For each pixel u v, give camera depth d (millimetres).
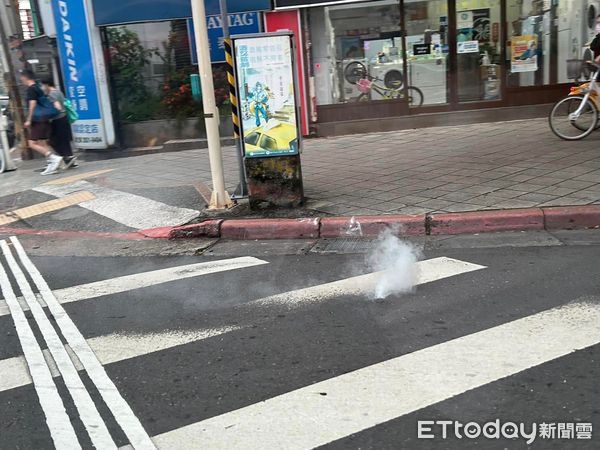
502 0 12586
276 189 7730
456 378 3658
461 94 12938
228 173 10258
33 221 8719
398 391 3566
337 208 7539
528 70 12797
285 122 7562
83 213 8773
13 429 3461
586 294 4742
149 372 4039
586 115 9953
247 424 3344
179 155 12633
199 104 13273
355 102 13039
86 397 3766
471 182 8086
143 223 8023
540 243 6102
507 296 4836
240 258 6508
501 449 3004
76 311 5270
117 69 13125
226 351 4273
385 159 10172
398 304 4867
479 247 6156
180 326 4777
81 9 12609
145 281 5961
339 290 5277
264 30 12539
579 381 3529
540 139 10461
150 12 12484
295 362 4027
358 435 3178
